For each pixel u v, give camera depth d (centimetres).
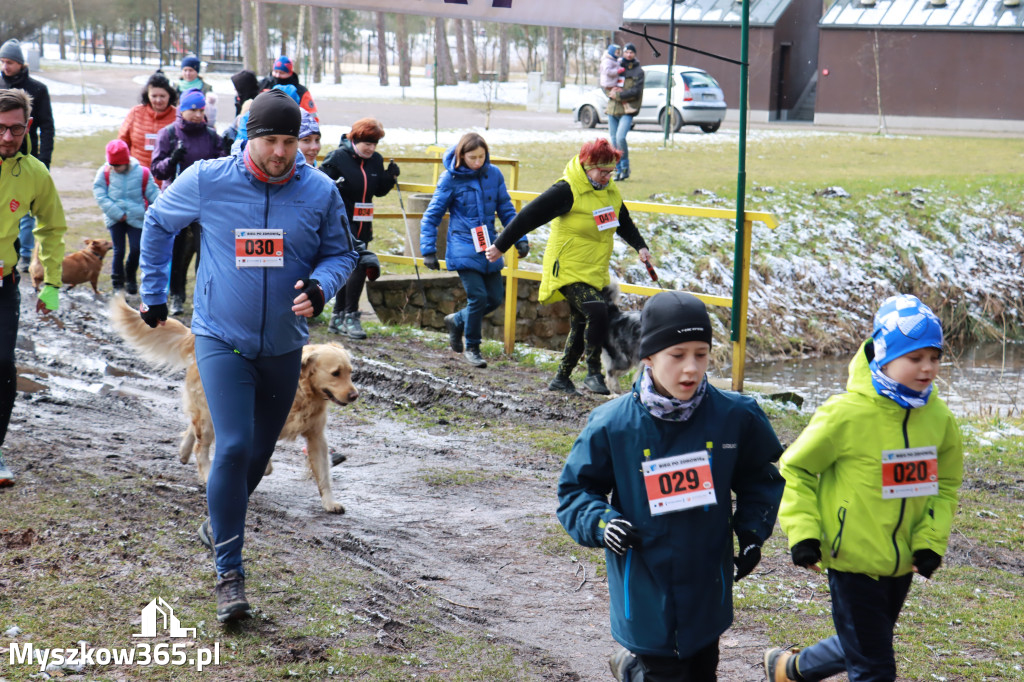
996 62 3450
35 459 578
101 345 912
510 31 7238
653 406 311
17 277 528
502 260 929
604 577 515
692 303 309
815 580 525
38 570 430
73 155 2072
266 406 444
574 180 804
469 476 660
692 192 1967
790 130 3353
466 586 491
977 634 463
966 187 2205
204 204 423
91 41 6794
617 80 2012
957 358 1662
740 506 327
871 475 343
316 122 938
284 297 429
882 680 343
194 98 968
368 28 8762
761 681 411
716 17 3728
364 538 536
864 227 1959
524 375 930
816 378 1466
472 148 890
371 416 793
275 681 365
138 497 535
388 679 377
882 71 3581
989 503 684
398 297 1215
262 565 464
